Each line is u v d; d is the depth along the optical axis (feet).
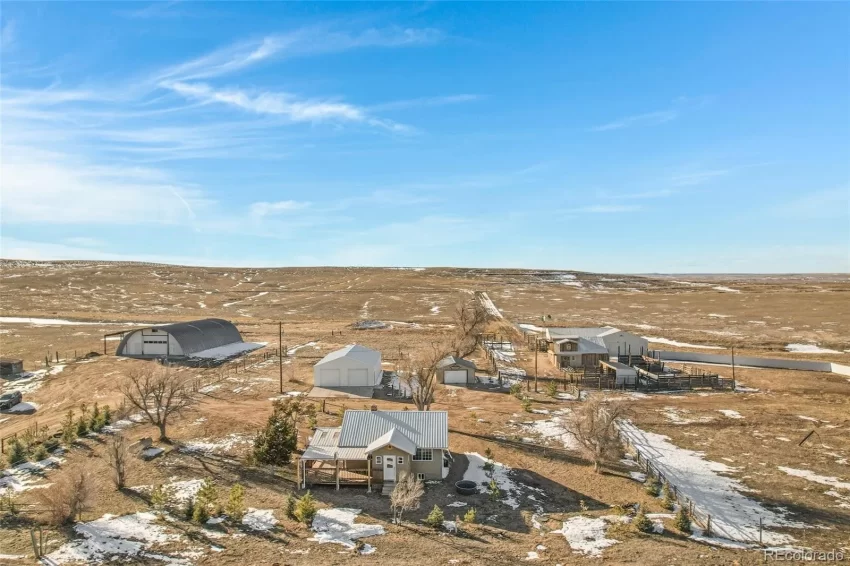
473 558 81.35
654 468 123.13
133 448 127.44
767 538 89.86
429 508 101.76
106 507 98.73
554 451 134.72
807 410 172.55
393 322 364.58
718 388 203.00
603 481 116.88
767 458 130.00
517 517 98.43
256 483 112.06
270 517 95.76
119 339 275.39
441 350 182.91
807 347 285.64
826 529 93.66
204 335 261.44
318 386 196.54
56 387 187.52
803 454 132.87
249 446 132.46
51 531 88.99
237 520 93.97
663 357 262.88
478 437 143.84
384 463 112.78
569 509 102.94
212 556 81.00
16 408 166.81
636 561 80.94
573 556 82.53
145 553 81.71
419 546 85.35
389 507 101.65
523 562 80.64
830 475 119.24
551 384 193.16
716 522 96.12
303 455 112.06
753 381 214.07
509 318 391.04
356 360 197.16
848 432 150.41
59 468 117.29
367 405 172.86
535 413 167.73
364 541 86.89
